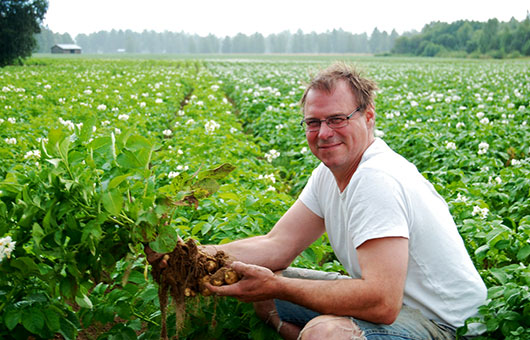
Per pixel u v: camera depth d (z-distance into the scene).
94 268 2.56
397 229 2.44
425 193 2.67
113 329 3.01
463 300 2.67
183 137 8.70
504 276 3.05
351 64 2.84
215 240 3.97
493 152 8.16
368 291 2.42
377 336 2.46
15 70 33.72
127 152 2.66
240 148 8.20
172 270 2.68
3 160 5.91
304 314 3.02
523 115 12.48
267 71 35.66
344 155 2.76
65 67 38.06
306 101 2.82
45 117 10.15
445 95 18.39
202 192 2.77
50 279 2.52
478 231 4.13
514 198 5.54
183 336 3.09
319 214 3.12
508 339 2.56
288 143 9.45
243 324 3.27
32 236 2.58
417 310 2.67
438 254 2.62
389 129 10.08
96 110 12.02
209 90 18.64
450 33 146.38
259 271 2.57
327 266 3.82
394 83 24.31
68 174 2.57
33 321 2.58
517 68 42.16
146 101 13.77
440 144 8.46
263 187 6.05
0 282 2.58
